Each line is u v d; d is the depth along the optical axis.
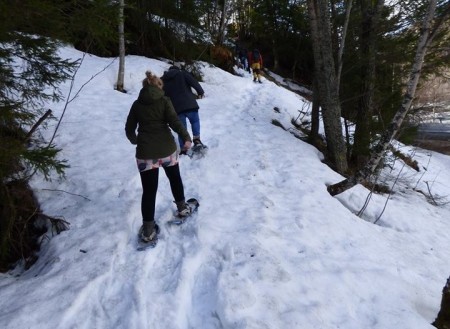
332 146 7.61
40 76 4.17
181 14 15.45
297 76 30.58
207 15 20.92
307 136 10.07
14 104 3.76
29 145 5.15
